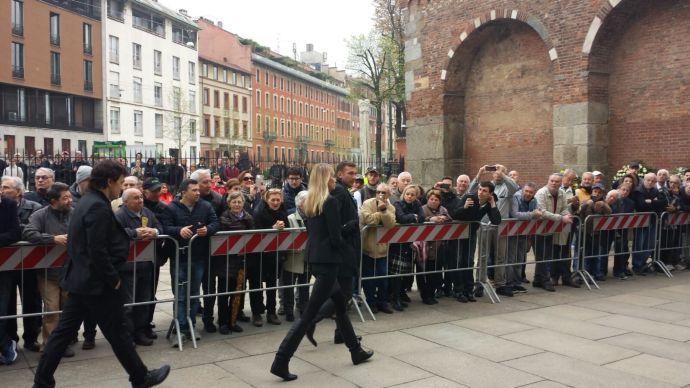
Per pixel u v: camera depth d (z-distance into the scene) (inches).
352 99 1567.4
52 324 250.8
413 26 753.6
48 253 246.5
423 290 352.2
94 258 186.2
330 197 225.6
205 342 271.6
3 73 1797.5
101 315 191.3
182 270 273.4
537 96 644.7
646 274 451.8
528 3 619.2
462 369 233.8
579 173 576.1
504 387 214.7
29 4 1873.8
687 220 468.8
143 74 2305.6
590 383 219.3
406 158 773.3
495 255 375.2
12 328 253.0
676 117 534.6
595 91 572.4
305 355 251.6
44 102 1952.5
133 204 260.4
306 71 3782.0
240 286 292.0
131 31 2245.3
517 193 391.5
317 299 223.3
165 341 272.8
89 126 2114.9
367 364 239.6
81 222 189.5
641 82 558.6
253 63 3011.8
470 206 350.3
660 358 249.4
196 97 2605.8
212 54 2883.9
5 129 1825.8
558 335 283.9
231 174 800.3
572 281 405.7
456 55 701.9
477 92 710.5
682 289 397.4
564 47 587.8
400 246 335.0
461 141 726.5
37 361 243.0
